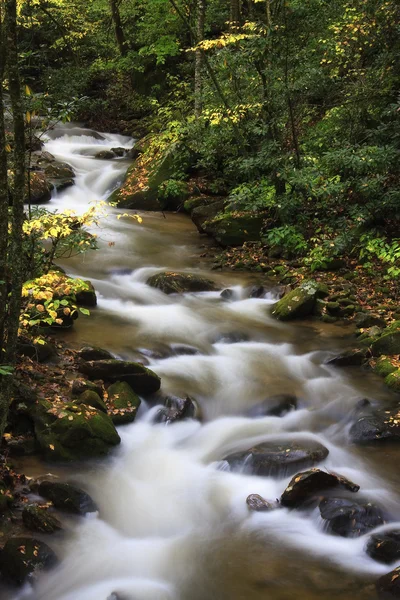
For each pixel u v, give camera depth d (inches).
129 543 199.3
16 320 199.3
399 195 430.0
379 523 205.0
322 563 190.5
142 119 876.6
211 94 569.3
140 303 383.2
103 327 339.6
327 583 181.9
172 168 596.1
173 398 270.1
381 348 326.0
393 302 383.2
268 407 279.0
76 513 206.5
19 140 191.3
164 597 175.6
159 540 201.6
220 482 230.1
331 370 315.9
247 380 301.4
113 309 369.4
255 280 427.8
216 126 543.5
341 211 467.2
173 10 841.5
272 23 451.2
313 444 245.0
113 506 215.2
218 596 176.7
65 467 229.5
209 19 869.8
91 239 295.9
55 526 197.5
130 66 919.0
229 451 246.4
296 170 454.3
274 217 478.6
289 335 352.8
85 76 864.9
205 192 587.5
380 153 434.3
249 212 490.0
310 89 472.1
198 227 517.0
